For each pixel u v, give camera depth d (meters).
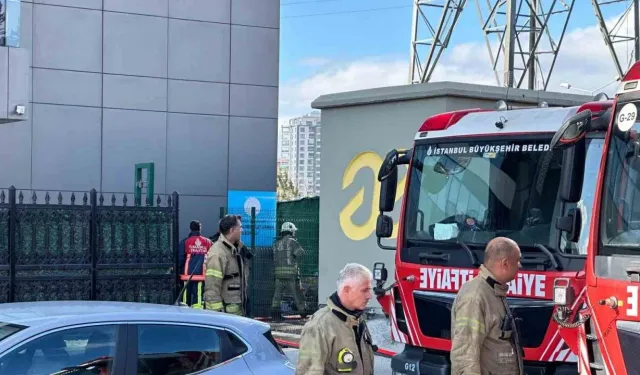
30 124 17.97
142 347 5.62
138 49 19.05
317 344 4.79
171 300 13.27
